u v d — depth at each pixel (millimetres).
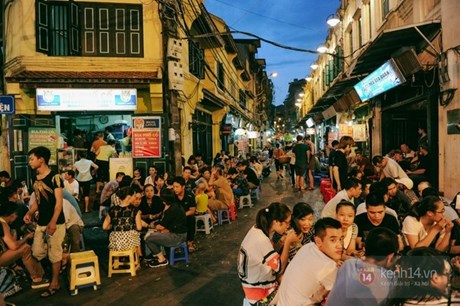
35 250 6008
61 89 10688
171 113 10258
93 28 11695
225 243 8391
